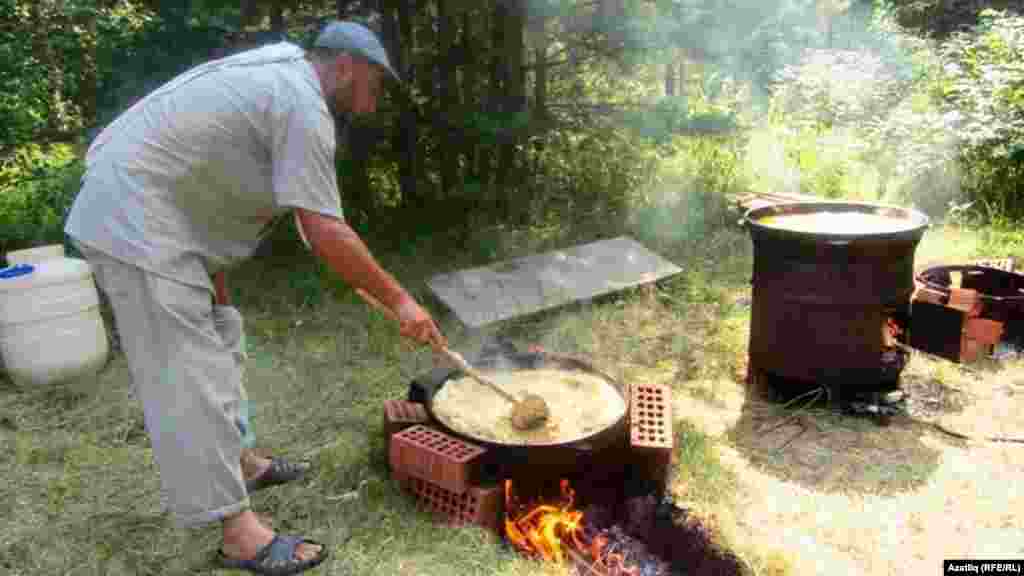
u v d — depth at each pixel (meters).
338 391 3.73
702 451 3.16
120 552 2.62
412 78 5.52
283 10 5.12
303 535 2.67
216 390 2.34
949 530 2.74
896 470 3.09
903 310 4.10
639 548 2.68
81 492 2.95
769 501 2.90
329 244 2.27
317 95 2.29
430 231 5.66
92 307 3.91
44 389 3.78
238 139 2.26
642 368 4.02
